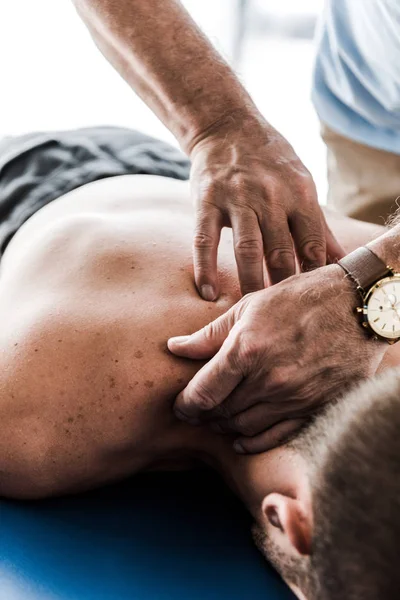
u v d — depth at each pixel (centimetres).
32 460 104
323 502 77
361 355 98
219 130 118
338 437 79
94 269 113
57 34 337
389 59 144
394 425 75
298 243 110
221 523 108
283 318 96
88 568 98
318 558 78
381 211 163
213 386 96
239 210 108
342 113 158
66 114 317
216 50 129
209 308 109
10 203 140
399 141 153
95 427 104
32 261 117
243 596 97
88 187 137
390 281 97
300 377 95
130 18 129
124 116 323
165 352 105
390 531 72
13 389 103
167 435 109
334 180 169
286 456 97
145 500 111
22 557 98
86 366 104
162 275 112
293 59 363
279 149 115
